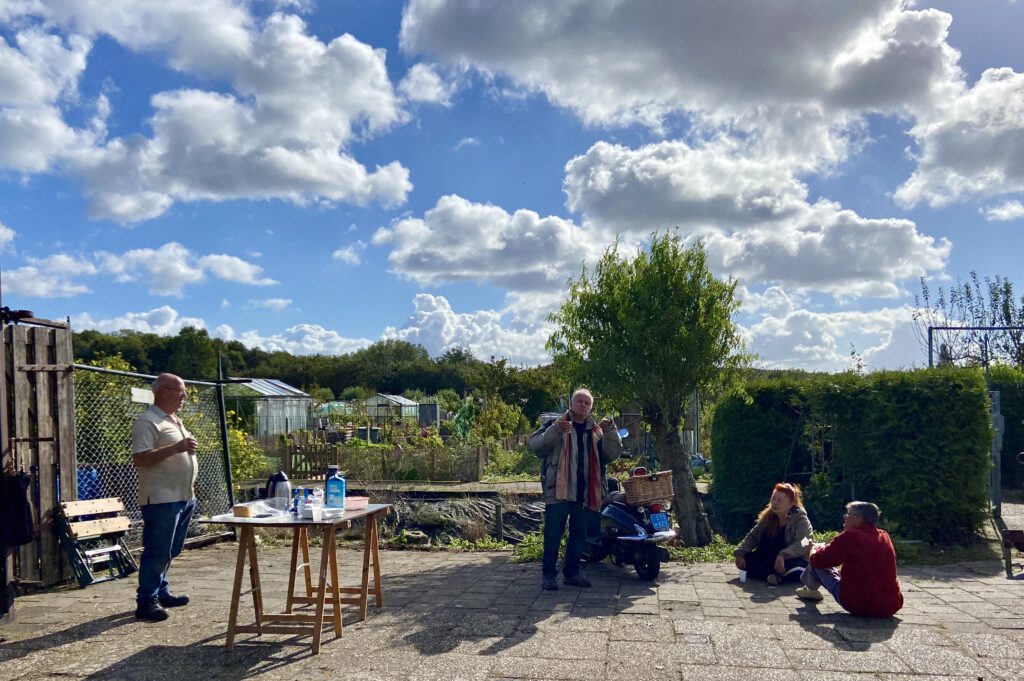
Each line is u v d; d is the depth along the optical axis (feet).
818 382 38.09
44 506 23.76
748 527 42.34
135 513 30.63
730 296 34.37
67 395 25.02
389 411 140.87
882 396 32.65
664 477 25.88
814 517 36.81
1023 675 14.37
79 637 17.80
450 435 91.97
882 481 34.22
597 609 20.17
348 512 18.10
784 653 15.89
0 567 19.24
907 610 19.85
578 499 23.11
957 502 30.91
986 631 17.57
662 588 23.13
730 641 16.84
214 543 33.37
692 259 34.12
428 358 340.59
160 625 18.85
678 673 14.64
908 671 14.62
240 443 47.52
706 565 27.55
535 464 72.49
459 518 43.88
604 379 33.83
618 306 34.19
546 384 125.18
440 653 16.11
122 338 244.42
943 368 34.30
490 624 18.56
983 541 31.45
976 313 70.85
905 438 32.04
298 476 65.41
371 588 23.25
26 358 23.56
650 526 25.05
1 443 19.84
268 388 125.59
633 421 61.67
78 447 28.76
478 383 130.41
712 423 46.37
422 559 29.76
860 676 14.37
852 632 17.54
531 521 44.98
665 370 33.42
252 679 14.67
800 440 41.01
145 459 19.26
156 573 19.52
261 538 34.76
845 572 19.36
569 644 16.70
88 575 24.11
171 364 233.55
